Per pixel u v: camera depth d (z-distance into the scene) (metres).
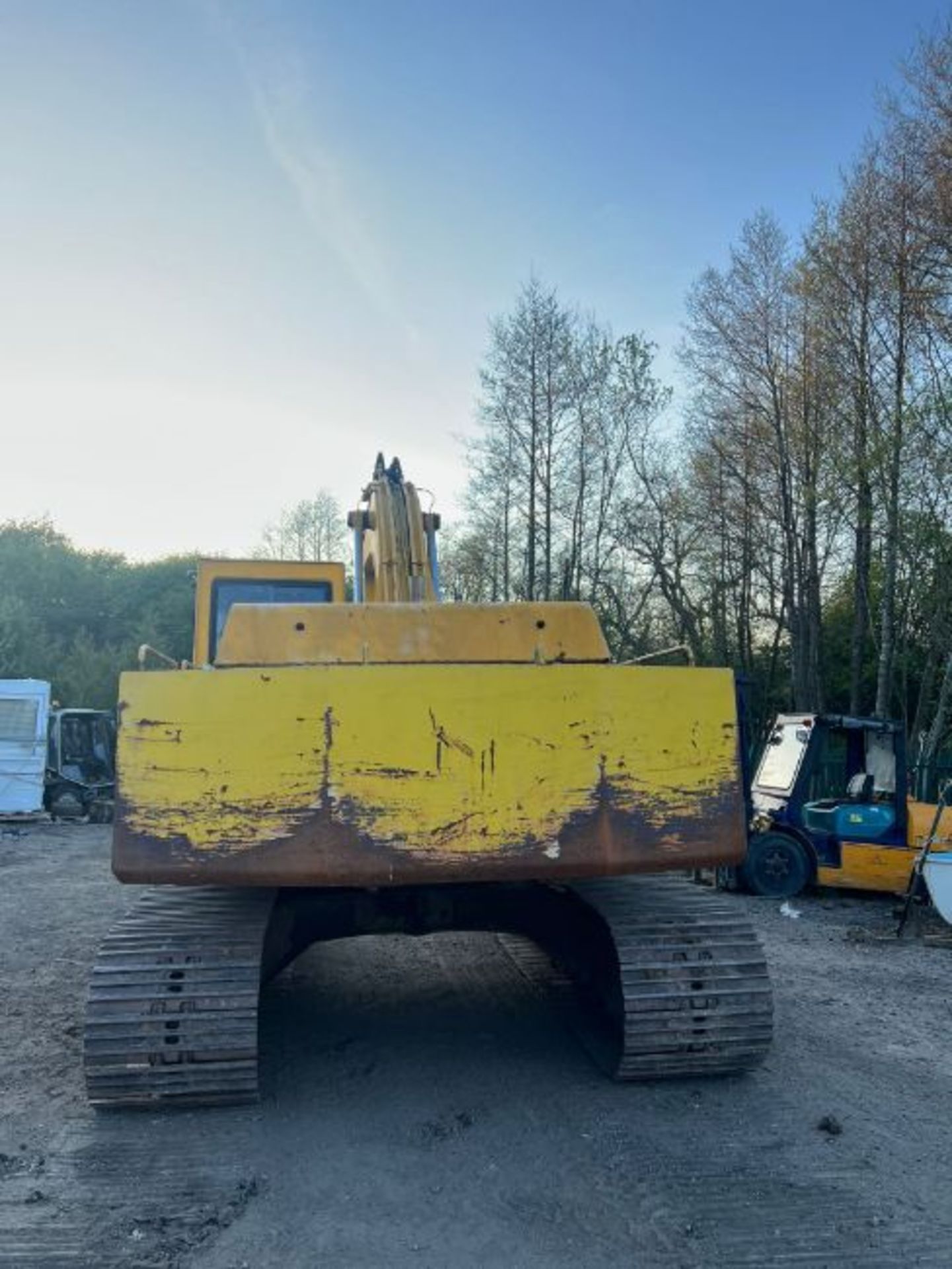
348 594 7.46
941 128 17.16
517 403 30.41
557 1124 4.55
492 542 31.14
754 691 28.34
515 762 4.50
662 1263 3.40
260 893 5.27
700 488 26.41
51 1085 5.12
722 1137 4.42
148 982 4.60
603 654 5.27
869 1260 3.42
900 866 11.12
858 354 18.92
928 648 20.84
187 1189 3.93
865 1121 4.65
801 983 7.44
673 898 5.38
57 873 13.59
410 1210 3.77
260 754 4.40
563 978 7.05
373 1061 5.43
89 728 23.16
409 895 5.76
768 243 23.62
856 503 20.30
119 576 44.31
